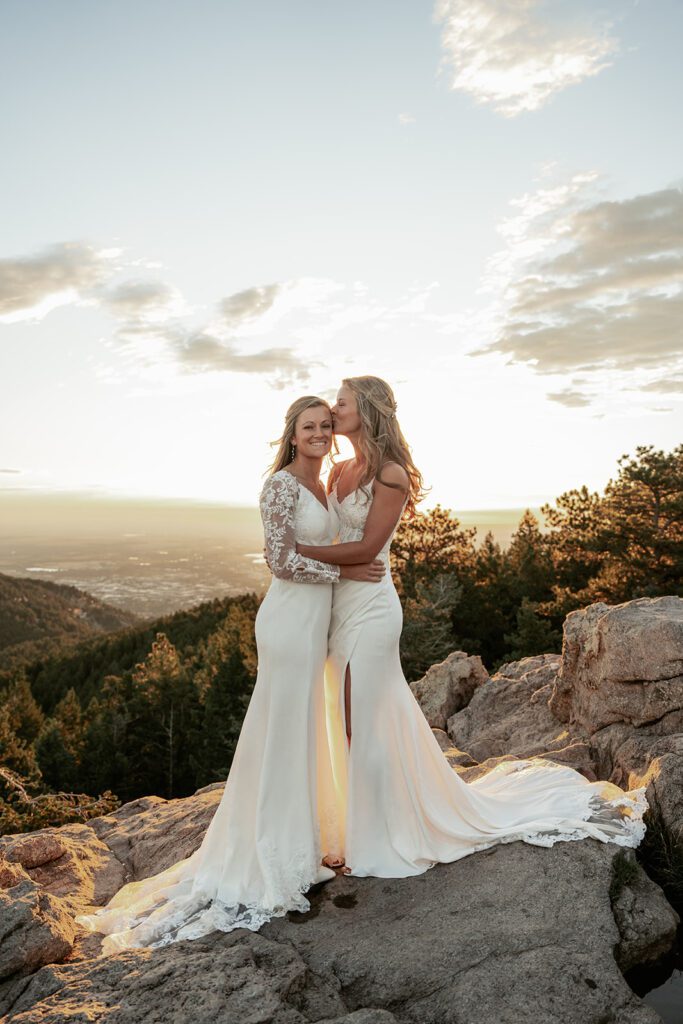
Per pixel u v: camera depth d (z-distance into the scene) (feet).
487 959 10.13
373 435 13.48
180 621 318.65
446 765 13.62
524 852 12.58
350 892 12.25
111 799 55.31
